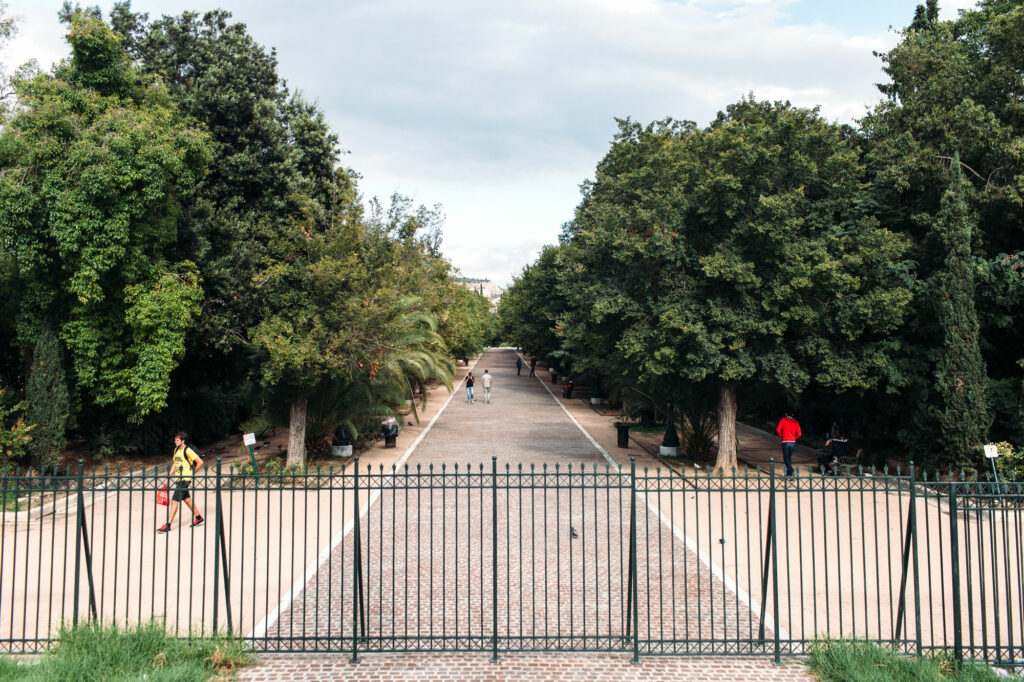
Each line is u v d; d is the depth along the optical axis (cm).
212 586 948
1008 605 719
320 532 1212
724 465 1806
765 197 1591
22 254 1434
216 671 686
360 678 677
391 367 1988
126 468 1845
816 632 754
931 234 1697
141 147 1520
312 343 1641
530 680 674
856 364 1634
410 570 1009
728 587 957
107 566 1020
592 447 2259
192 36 2250
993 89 1828
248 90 2159
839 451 1939
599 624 815
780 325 1591
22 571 999
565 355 3916
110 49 1631
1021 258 1627
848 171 1694
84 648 685
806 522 1310
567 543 1145
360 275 1745
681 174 1752
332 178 2452
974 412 1556
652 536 1202
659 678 681
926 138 1797
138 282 1614
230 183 2109
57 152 1460
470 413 3319
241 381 2198
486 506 1420
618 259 1745
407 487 771
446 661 720
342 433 2097
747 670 703
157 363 1602
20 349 1750
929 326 1692
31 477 750
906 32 1920
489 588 936
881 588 963
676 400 1992
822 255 1552
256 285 1767
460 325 3866
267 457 2027
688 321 1631
